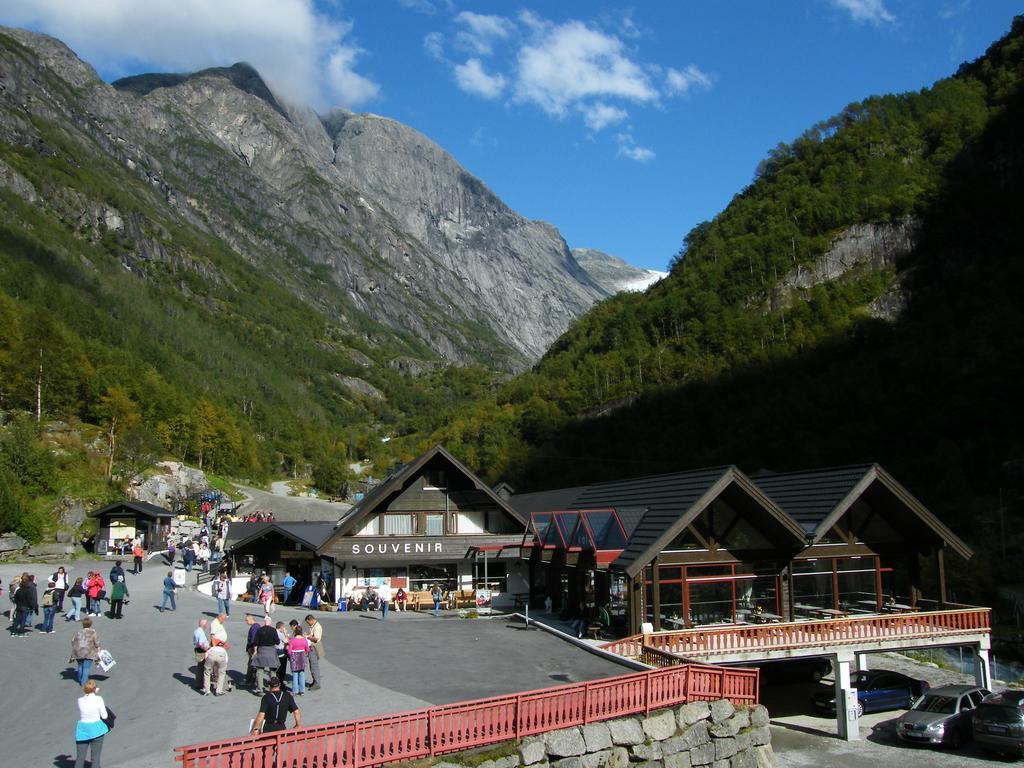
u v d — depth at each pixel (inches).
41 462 3395.7
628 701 922.7
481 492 2048.5
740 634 1370.6
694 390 6673.2
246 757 682.8
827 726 1438.2
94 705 732.7
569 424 6815.9
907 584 1657.2
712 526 1508.4
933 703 1363.2
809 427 5285.4
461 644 1398.9
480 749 805.2
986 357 5022.1
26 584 1334.9
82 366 5009.8
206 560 2588.6
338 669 1182.3
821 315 7170.3
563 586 1894.7
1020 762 1240.8
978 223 7278.5
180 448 6186.0
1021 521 3351.4
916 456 4431.6
